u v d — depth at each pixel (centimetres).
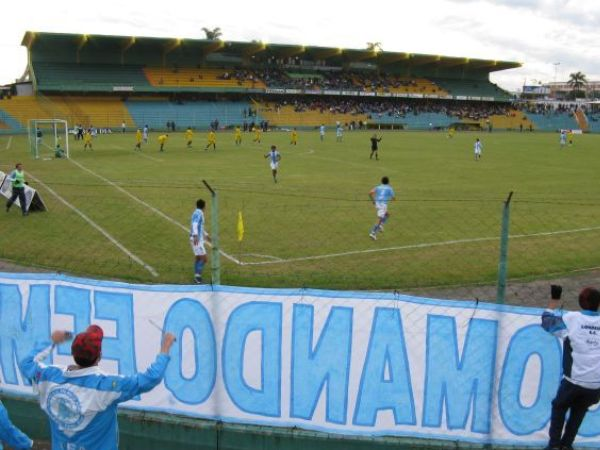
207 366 601
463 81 10412
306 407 588
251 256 1290
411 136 6981
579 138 7300
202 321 597
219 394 601
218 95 8425
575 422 547
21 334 645
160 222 1636
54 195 2106
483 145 5509
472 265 1233
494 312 563
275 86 8450
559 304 998
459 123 9169
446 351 569
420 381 574
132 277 1133
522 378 571
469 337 566
